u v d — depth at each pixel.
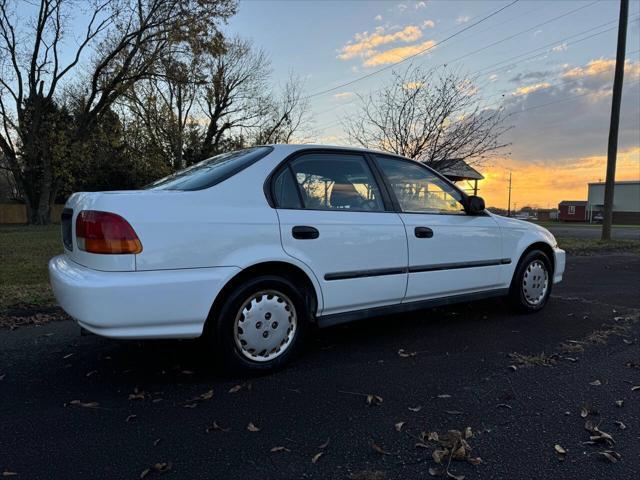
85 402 2.99
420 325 4.80
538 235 5.20
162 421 2.74
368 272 3.78
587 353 3.96
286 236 3.36
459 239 4.41
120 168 28.91
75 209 3.10
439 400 3.03
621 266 9.80
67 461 2.33
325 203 3.69
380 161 4.12
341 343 4.21
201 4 20.91
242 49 30.97
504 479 2.20
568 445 2.50
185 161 26.95
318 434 2.60
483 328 4.69
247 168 3.40
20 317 4.89
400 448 2.46
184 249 2.98
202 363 3.67
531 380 3.37
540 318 5.09
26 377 3.40
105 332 2.82
